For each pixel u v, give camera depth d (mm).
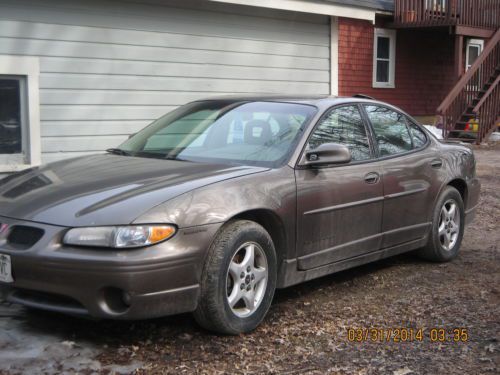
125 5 9141
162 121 5602
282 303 4945
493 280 5668
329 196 4797
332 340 4203
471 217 6688
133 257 3631
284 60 11406
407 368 3770
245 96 5609
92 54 8859
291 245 4547
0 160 8203
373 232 5277
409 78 17750
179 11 9773
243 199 4160
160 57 9625
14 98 8281
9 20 8055
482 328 4453
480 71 17141
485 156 14555
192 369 3695
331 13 11766
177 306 3824
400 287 5430
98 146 9023
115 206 3793
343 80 15320
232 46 10547
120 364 3732
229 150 4867
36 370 3596
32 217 3877
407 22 16516
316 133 4930
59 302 3818
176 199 3889
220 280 3973
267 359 3873
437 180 6023
